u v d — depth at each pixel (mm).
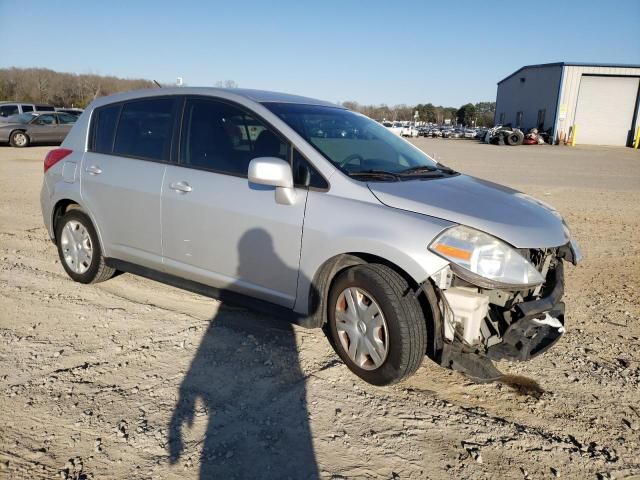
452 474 2688
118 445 2787
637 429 3127
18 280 5230
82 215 4984
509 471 2727
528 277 3148
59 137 21578
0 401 3146
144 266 4602
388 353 3291
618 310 5008
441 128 57344
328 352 3898
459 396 3416
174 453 2742
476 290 3252
